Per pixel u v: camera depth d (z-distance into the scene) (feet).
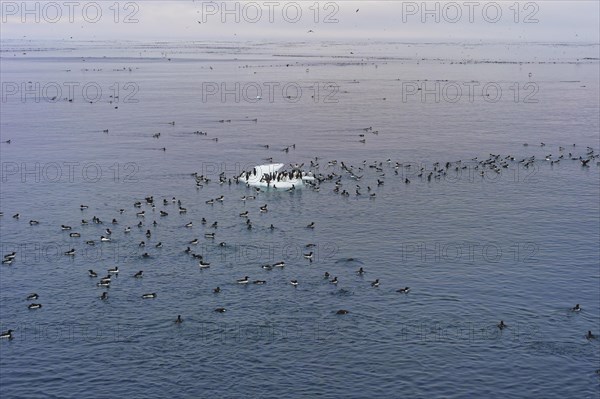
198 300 346.13
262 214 490.90
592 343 302.66
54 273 380.78
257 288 360.07
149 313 332.80
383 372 282.97
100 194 545.85
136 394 270.46
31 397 269.03
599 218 480.23
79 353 298.15
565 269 386.11
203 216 485.97
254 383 276.41
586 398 266.16
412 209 503.61
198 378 279.90
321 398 267.18
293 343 304.30
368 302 342.44
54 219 478.59
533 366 286.05
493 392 270.26
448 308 336.49
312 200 526.98
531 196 538.06
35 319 327.47
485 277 374.02
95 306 340.39
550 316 328.29
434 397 267.59
